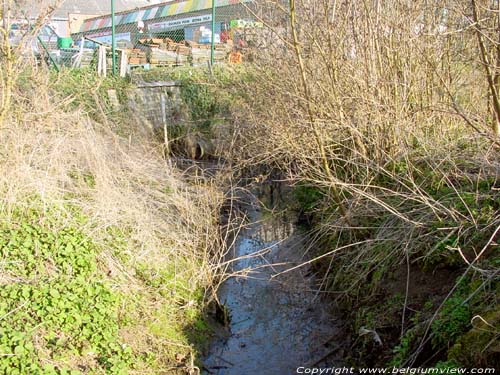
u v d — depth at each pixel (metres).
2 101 7.09
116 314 5.96
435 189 6.75
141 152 10.20
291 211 10.71
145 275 6.86
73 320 5.41
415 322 5.31
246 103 12.67
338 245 7.81
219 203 9.77
